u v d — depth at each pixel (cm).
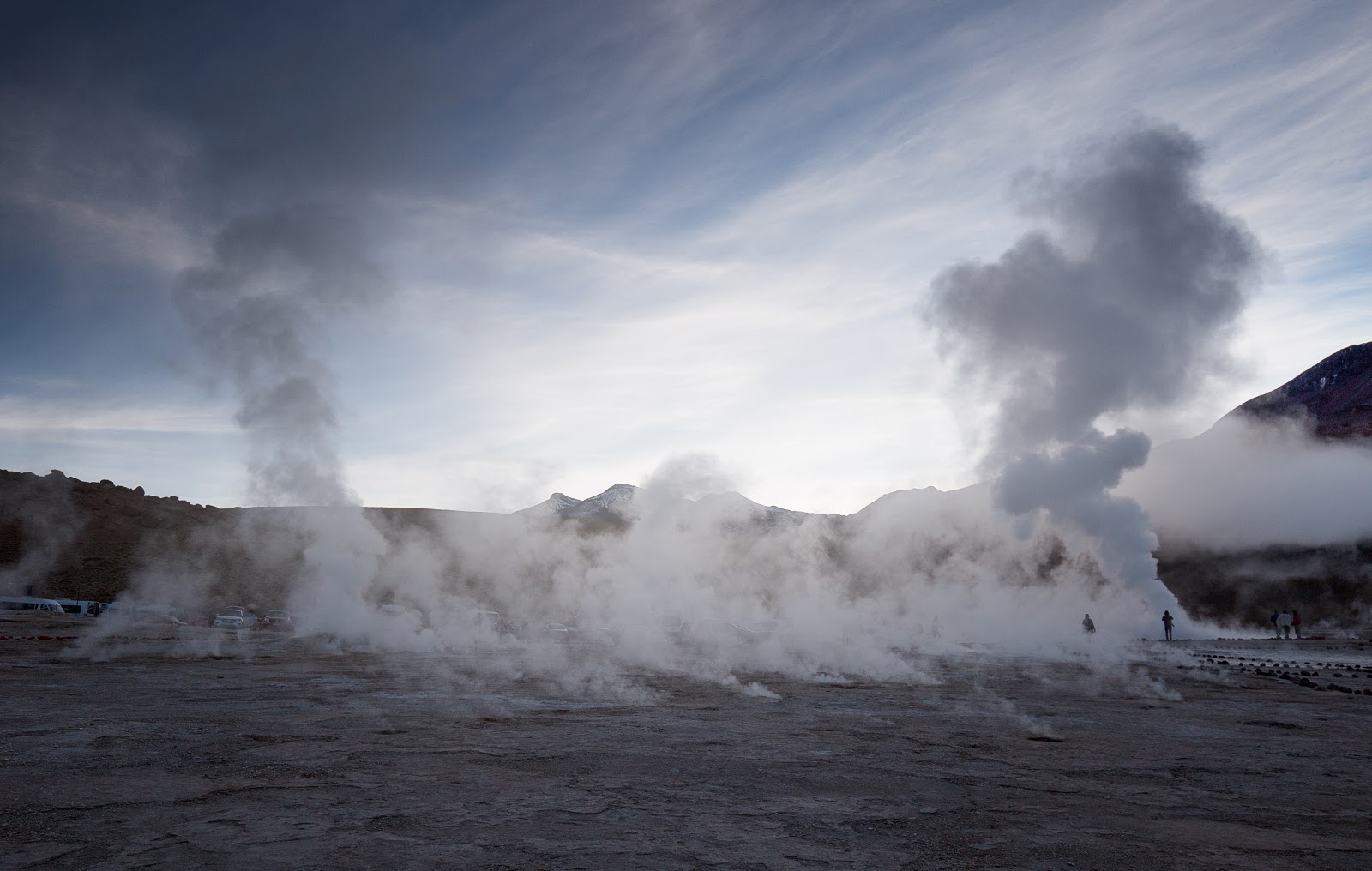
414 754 800
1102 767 799
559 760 784
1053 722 1132
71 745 821
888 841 536
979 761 825
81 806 582
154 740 859
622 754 827
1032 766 800
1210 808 638
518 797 630
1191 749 912
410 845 500
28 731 902
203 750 805
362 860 470
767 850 508
